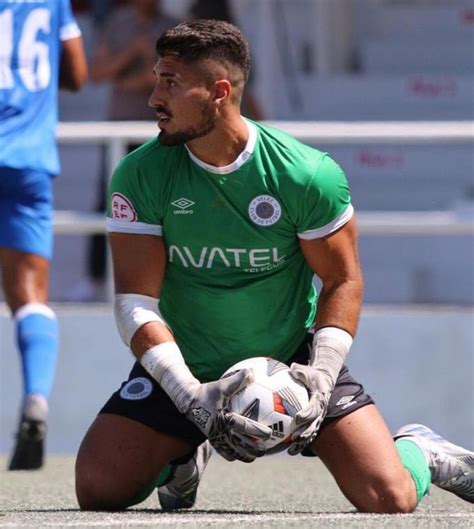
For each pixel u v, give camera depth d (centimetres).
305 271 1614
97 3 4038
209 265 1572
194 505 1752
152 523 1406
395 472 1545
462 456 1678
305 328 1631
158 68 1523
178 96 1511
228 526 1376
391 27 4725
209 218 1549
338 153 4269
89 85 4462
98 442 1594
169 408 1592
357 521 1424
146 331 1545
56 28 2255
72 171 4309
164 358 1530
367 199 4253
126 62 3209
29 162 2183
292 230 1565
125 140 2762
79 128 2741
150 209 1563
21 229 2192
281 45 4397
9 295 2203
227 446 1481
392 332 2733
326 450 1565
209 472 2348
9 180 2177
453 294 4166
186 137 1521
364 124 2748
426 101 4438
